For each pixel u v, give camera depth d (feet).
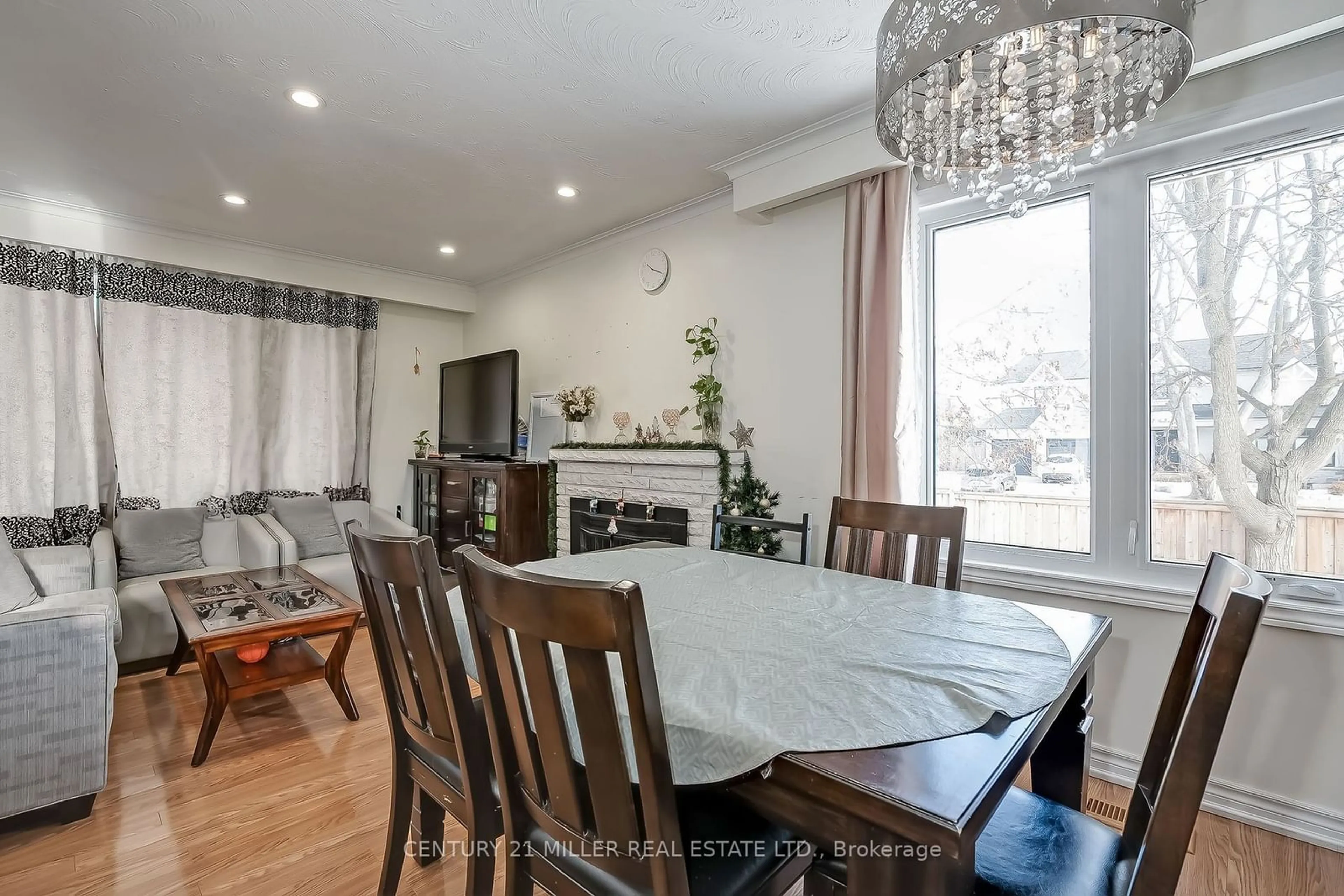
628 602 2.56
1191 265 6.70
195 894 5.24
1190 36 4.01
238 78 7.36
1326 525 5.97
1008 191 7.92
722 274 11.12
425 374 17.56
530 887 3.73
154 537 11.50
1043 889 3.19
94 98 7.78
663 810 2.79
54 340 11.54
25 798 5.96
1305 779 5.93
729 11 6.26
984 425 8.32
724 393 11.07
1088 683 4.52
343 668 9.98
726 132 8.80
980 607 5.17
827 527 9.55
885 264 8.48
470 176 10.21
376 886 5.39
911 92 5.09
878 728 3.03
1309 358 6.05
